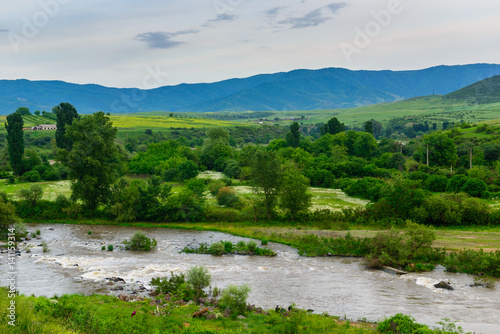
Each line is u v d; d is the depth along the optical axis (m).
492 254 42.91
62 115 129.00
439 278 39.44
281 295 33.88
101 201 73.81
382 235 46.72
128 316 25.19
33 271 39.75
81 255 47.25
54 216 69.88
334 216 69.12
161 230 63.62
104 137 75.69
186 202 70.94
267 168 69.62
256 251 49.69
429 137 140.38
